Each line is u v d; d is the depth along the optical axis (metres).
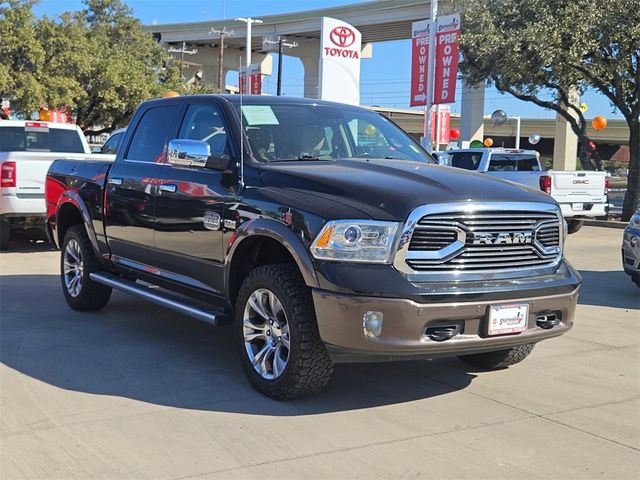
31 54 32.34
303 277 4.34
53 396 4.78
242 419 4.40
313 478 3.61
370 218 4.19
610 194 47.19
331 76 20.50
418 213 4.15
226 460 3.81
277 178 4.85
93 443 4.01
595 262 12.20
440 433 4.23
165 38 69.94
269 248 5.02
